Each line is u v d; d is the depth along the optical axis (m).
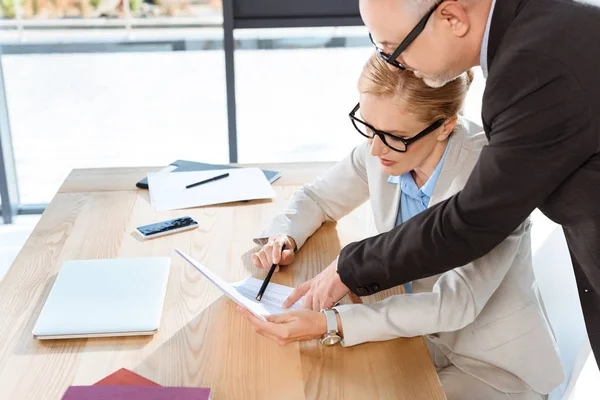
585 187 1.00
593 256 1.07
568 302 1.42
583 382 1.80
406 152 1.30
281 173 1.85
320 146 3.60
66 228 1.51
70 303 1.21
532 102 0.96
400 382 1.06
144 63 3.85
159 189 1.71
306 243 1.50
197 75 3.84
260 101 3.83
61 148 3.58
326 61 3.71
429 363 1.11
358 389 1.04
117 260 1.37
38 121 3.79
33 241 1.45
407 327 1.17
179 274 1.34
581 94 0.93
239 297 1.17
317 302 1.23
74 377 1.04
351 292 1.25
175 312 1.22
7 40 3.09
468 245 1.10
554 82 0.94
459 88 1.26
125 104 3.93
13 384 1.02
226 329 1.17
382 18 1.01
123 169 1.87
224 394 1.01
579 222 1.05
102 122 3.78
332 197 1.58
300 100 3.78
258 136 3.65
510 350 1.29
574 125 0.95
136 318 1.17
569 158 0.98
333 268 1.25
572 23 0.94
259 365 1.08
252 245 1.47
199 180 1.76
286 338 1.13
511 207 1.03
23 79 3.86
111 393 0.93
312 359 1.11
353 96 3.80
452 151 1.34
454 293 1.22
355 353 1.13
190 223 1.54
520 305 1.29
